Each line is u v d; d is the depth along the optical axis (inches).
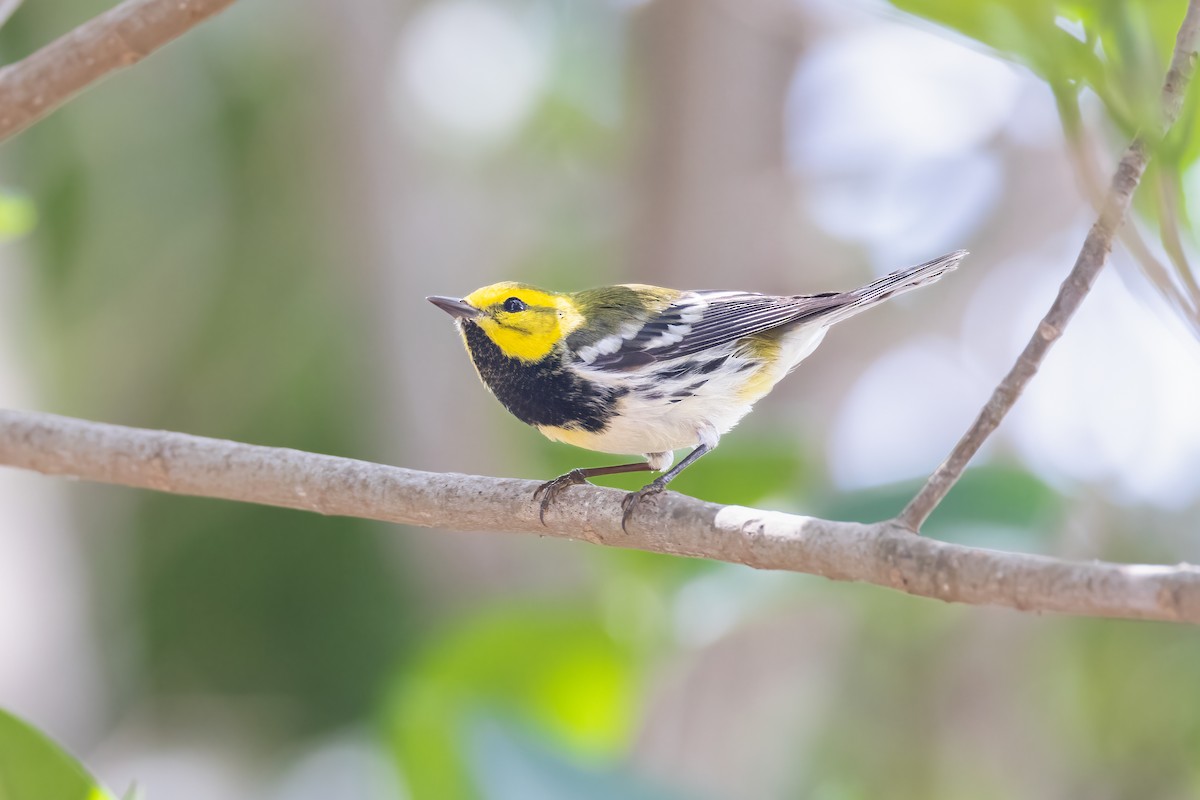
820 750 500.1
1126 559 499.8
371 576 621.9
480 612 379.2
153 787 593.6
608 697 352.5
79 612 505.0
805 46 589.9
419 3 629.9
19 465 263.6
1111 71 161.6
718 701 478.6
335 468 248.7
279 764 610.9
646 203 588.1
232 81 606.2
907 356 585.3
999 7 168.2
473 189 690.8
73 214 591.2
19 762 207.5
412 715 303.0
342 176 604.4
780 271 580.7
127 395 610.5
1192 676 490.6
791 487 359.6
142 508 618.2
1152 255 168.6
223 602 621.9
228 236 614.2
